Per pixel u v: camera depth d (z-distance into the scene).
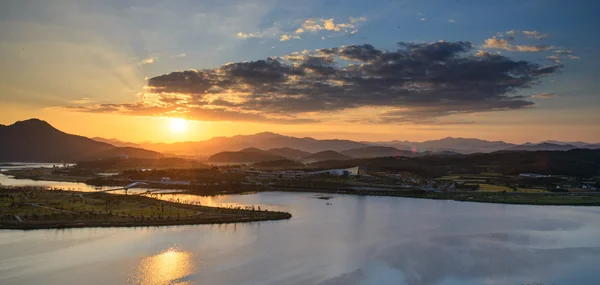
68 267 146.12
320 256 165.38
